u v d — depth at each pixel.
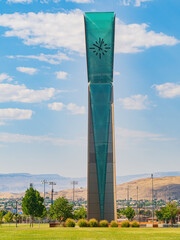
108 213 85.50
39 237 46.69
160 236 48.84
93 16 91.31
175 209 149.50
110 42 91.50
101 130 89.00
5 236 48.66
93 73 91.56
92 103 90.38
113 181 86.69
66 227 75.44
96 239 44.34
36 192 113.50
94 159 87.88
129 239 44.56
